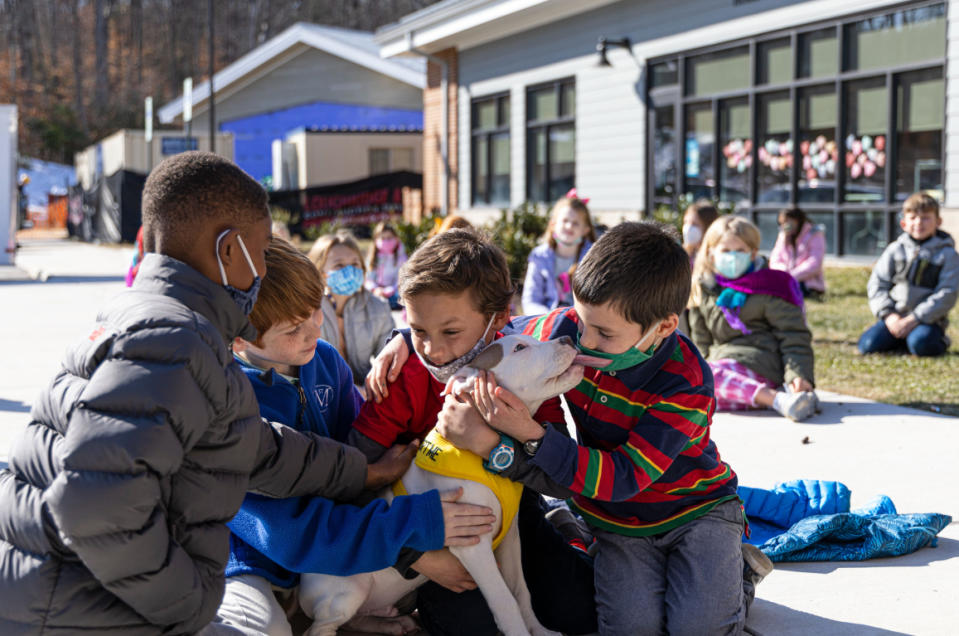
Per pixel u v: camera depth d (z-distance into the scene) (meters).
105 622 1.98
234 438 2.11
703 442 2.80
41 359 8.00
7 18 77.75
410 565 2.67
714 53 14.40
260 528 2.61
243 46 79.88
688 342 2.82
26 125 66.69
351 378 3.18
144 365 1.95
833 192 13.03
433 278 2.56
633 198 15.88
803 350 5.78
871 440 5.13
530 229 13.05
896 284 7.78
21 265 19.97
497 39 19.05
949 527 3.82
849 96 12.63
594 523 2.91
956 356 7.58
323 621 2.66
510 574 2.78
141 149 30.27
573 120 17.28
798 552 3.52
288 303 2.65
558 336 2.97
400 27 20.27
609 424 2.78
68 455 1.87
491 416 2.56
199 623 2.10
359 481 2.68
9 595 1.96
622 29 15.85
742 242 5.86
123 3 82.19
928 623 2.98
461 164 20.62
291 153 28.78
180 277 2.14
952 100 11.28
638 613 2.77
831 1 12.52
